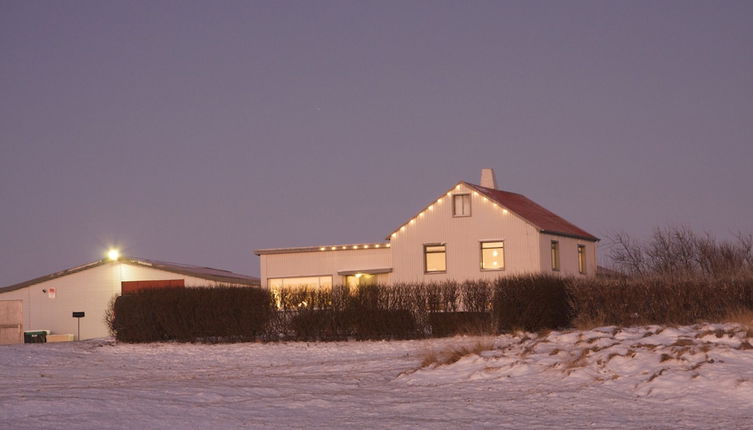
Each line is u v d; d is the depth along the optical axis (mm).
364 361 27641
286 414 16625
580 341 24125
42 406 17141
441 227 46969
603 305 34500
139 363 31531
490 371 21047
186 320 36781
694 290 33500
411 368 23797
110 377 26406
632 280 35094
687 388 17484
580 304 34750
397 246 47656
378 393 19484
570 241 49656
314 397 18781
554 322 34531
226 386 21156
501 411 16438
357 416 16312
